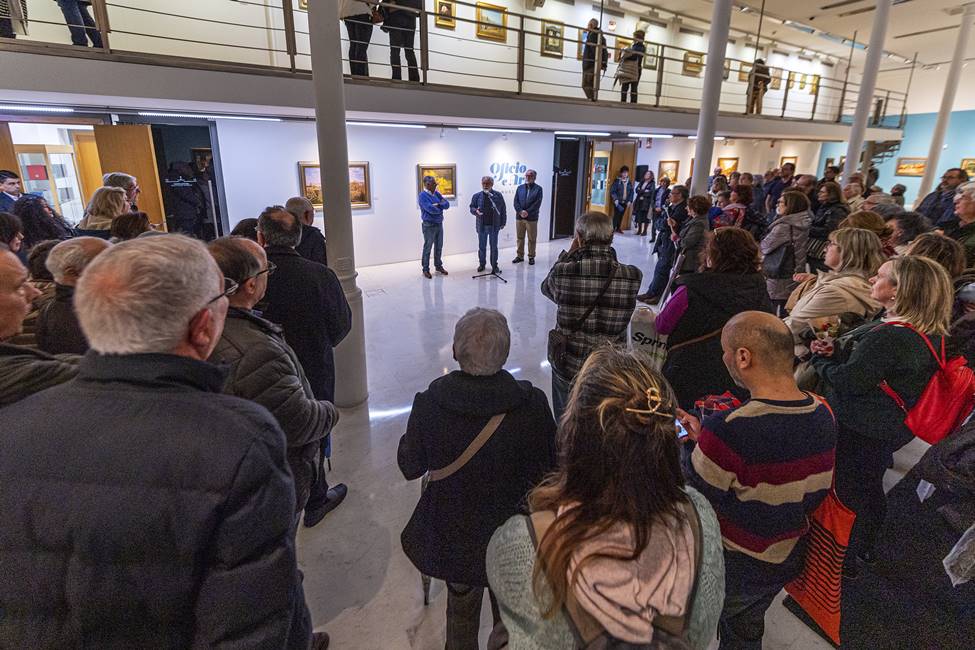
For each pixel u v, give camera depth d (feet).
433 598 6.33
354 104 14.05
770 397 4.04
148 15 18.07
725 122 26.40
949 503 6.57
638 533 2.30
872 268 7.02
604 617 2.19
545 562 2.29
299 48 21.17
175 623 2.46
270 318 6.90
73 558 2.31
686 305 6.84
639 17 31.83
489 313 4.27
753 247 6.75
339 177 9.51
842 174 28.89
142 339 2.49
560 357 7.69
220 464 2.40
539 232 30.78
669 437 2.51
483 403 4.01
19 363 3.26
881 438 5.79
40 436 2.37
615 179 34.42
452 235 27.04
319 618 6.02
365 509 7.90
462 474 4.10
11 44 9.40
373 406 11.09
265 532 2.55
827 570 4.85
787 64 42.45
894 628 6.00
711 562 2.52
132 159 17.24
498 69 27.12
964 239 10.34
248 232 10.64
